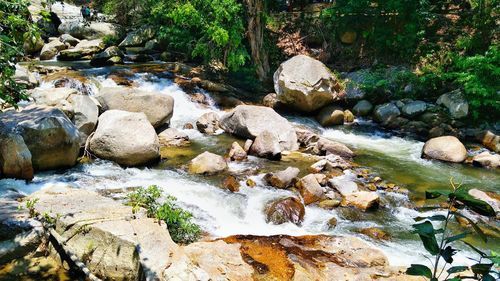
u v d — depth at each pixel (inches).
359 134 509.4
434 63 595.8
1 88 214.2
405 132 513.3
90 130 364.2
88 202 239.8
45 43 714.2
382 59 644.7
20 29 224.8
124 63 656.4
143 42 780.0
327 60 684.1
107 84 528.1
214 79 631.8
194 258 209.6
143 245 196.7
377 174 379.2
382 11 659.4
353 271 217.2
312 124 533.6
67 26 788.0
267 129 437.1
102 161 347.3
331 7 698.8
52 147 314.0
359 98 581.9
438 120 507.8
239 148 391.5
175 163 364.8
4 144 288.5
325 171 370.3
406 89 570.9
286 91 531.8
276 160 388.2
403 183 359.6
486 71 503.2
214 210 285.1
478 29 597.0
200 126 469.1
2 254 201.2
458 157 415.5
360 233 271.4
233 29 604.1
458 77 538.6
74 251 202.4
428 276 90.2
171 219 231.5
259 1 633.0
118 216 221.8
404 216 297.4
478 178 376.8
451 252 91.0
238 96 599.8
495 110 508.4
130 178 323.0
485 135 469.4
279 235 254.4
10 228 210.5
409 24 615.8
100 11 985.5
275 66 698.8
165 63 665.6
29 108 332.5
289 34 726.5
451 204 95.0
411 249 255.1
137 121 359.9
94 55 666.8
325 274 213.8
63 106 350.3
